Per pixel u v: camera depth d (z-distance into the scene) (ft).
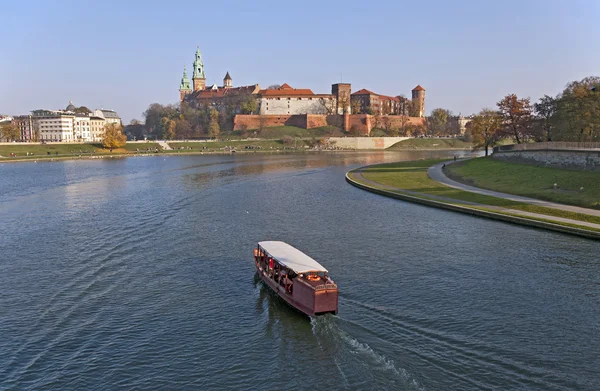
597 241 190.08
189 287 146.20
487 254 176.35
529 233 205.67
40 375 99.66
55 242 196.13
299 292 126.00
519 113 499.92
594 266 160.97
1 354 107.24
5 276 155.43
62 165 587.27
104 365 103.19
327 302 121.39
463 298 135.74
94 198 311.06
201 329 118.93
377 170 468.34
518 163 396.16
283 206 279.49
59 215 252.42
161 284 148.56
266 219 241.76
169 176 452.35
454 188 330.54
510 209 246.27
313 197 314.14
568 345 109.70
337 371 100.17
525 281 148.36
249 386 95.91
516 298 135.54
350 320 121.19
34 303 134.10
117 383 97.09
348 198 308.60
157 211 263.90
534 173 336.49
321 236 205.87
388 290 141.79
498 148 446.19
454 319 122.31
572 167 323.98
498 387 93.86
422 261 169.17
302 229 219.20
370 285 145.79
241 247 189.37
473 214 246.88
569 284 145.59
